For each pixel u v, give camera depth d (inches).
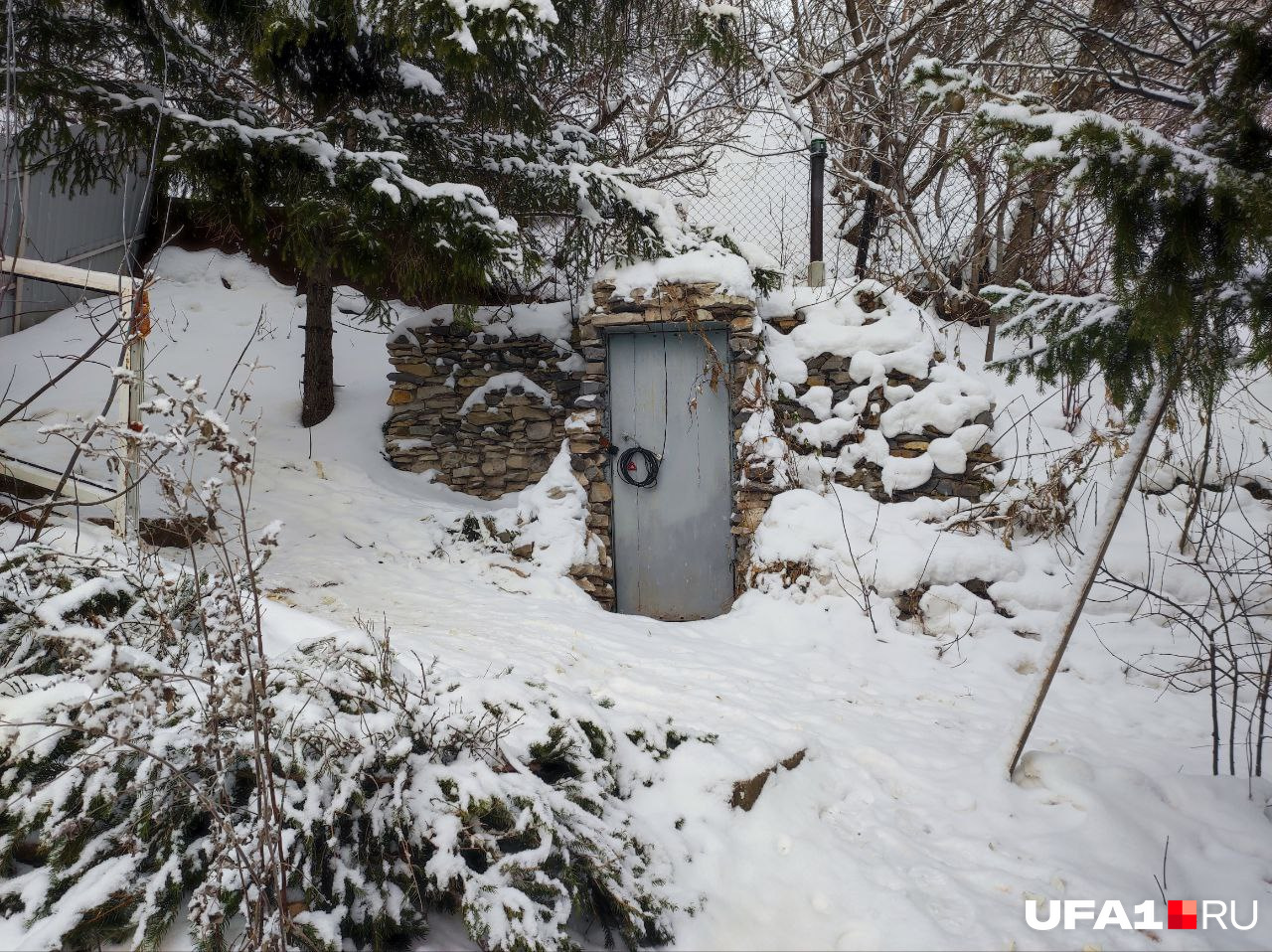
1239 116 106.2
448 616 209.5
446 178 270.8
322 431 301.9
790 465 267.4
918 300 361.1
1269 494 268.1
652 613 277.6
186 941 93.0
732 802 131.0
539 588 245.9
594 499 275.0
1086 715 188.4
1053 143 107.8
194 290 366.3
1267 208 95.5
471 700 127.1
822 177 303.9
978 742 167.9
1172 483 268.4
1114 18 322.7
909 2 367.9
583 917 112.5
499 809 109.5
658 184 392.5
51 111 215.9
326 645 128.1
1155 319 107.3
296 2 229.8
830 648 223.1
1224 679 203.5
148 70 240.7
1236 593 232.8
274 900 94.1
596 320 269.6
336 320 357.7
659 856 119.0
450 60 221.8
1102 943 109.1
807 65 368.5
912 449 269.0
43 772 102.3
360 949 97.3
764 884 120.2
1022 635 228.2
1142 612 230.7
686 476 275.9
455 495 293.1
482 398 295.1
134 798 102.1
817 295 292.8
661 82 383.6
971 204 362.9
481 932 97.4
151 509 223.3
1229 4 286.2
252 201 225.9
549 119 305.7
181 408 95.2
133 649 105.7
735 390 271.0
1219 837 131.8
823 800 141.9
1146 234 106.2
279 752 104.0
